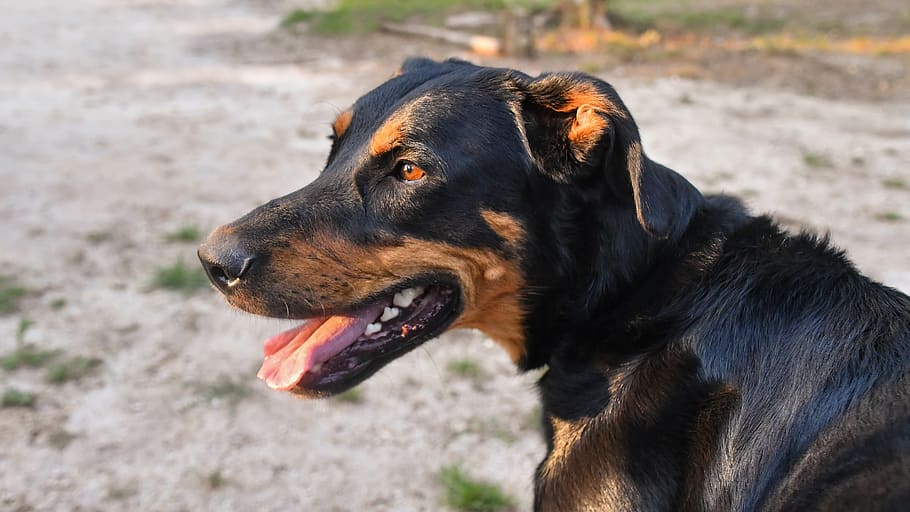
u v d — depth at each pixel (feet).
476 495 3.73
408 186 3.04
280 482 3.81
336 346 3.09
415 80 3.27
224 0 17.06
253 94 9.53
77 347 4.48
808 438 2.71
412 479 3.84
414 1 14.64
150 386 4.26
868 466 2.58
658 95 9.41
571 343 3.05
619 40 11.96
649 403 2.86
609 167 2.94
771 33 12.68
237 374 4.35
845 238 5.71
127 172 6.98
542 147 3.03
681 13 14.01
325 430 4.07
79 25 13.99
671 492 2.81
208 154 7.48
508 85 3.07
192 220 6.00
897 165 7.23
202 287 5.06
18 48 11.94
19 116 8.55
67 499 3.70
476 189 3.02
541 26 12.77
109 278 5.16
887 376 2.71
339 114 3.32
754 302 2.89
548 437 3.06
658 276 2.98
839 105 9.17
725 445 2.79
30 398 4.12
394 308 3.13
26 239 5.66
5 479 3.76
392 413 4.17
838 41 12.10
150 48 12.14
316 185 3.12
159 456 3.90
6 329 4.59
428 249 3.05
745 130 8.16
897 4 14.42
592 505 2.86
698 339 2.87
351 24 12.99
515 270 3.06
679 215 2.90
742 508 2.74
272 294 3.01
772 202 6.32
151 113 8.78
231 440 3.99
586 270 3.02
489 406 4.22
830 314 2.83
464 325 3.18
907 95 9.48
